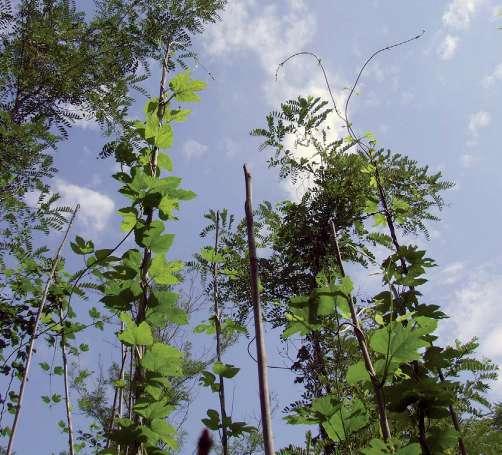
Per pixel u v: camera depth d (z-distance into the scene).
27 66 3.97
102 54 4.20
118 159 2.04
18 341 3.20
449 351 1.83
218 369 2.30
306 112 3.94
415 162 4.23
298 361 3.69
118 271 1.75
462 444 1.91
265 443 0.91
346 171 4.72
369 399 1.92
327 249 4.84
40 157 3.67
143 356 1.64
